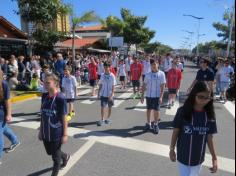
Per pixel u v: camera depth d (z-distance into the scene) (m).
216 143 7.44
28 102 12.74
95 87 15.59
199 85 3.46
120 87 18.19
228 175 5.60
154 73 8.20
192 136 3.56
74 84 9.76
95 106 12.09
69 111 9.93
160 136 7.91
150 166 5.92
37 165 5.90
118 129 8.53
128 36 48.88
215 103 13.16
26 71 15.96
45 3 18.27
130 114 10.56
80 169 5.73
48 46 20.64
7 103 5.54
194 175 3.71
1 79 5.44
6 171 5.64
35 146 6.99
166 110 11.36
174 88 11.93
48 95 4.89
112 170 5.72
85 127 8.73
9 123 9.12
